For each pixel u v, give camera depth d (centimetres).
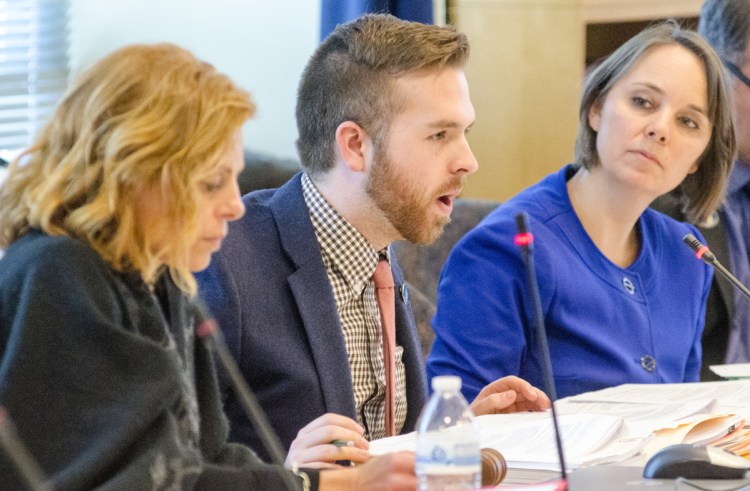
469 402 428
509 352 436
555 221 461
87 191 249
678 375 469
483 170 765
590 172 468
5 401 226
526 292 441
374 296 379
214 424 285
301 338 357
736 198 556
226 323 346
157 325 252
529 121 777
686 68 455
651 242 483
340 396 353
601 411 369
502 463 272
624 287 461
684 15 787
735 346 534
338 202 373
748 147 554
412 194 370
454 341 442
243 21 622
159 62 255
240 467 256
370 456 296
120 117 247
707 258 405
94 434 227
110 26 586
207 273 350
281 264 364
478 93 756
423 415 258
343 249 371
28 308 233
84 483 222
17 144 570
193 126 250
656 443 321
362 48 371
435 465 252
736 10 555
